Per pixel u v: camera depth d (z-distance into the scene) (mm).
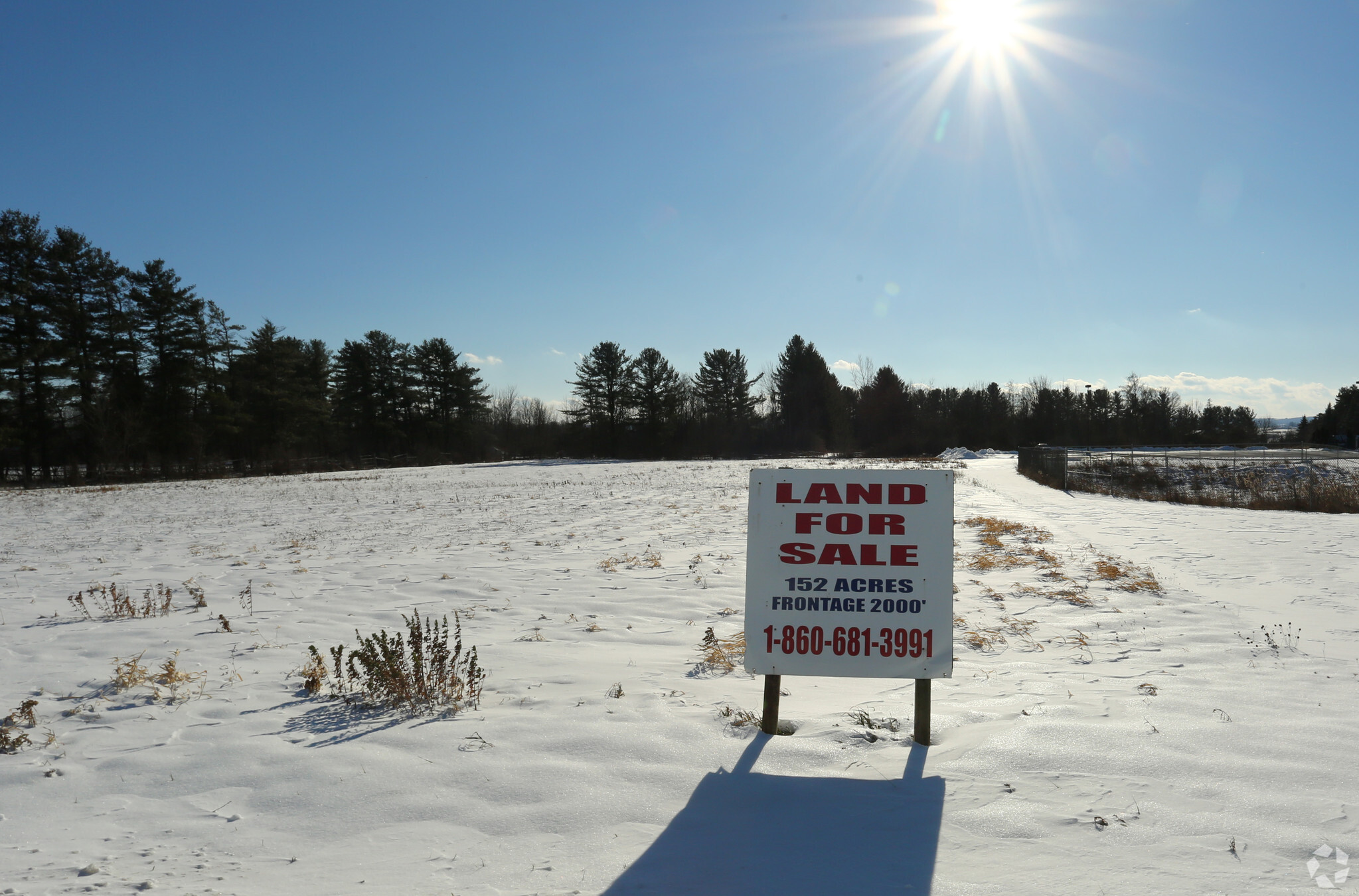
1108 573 9617
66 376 44219
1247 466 38281
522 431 90500
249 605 8383
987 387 92438
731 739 4180
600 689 5195
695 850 3047
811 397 84625
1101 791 3496
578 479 37969
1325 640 6629
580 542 13703
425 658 6027
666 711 4652
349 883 2875
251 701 5074
